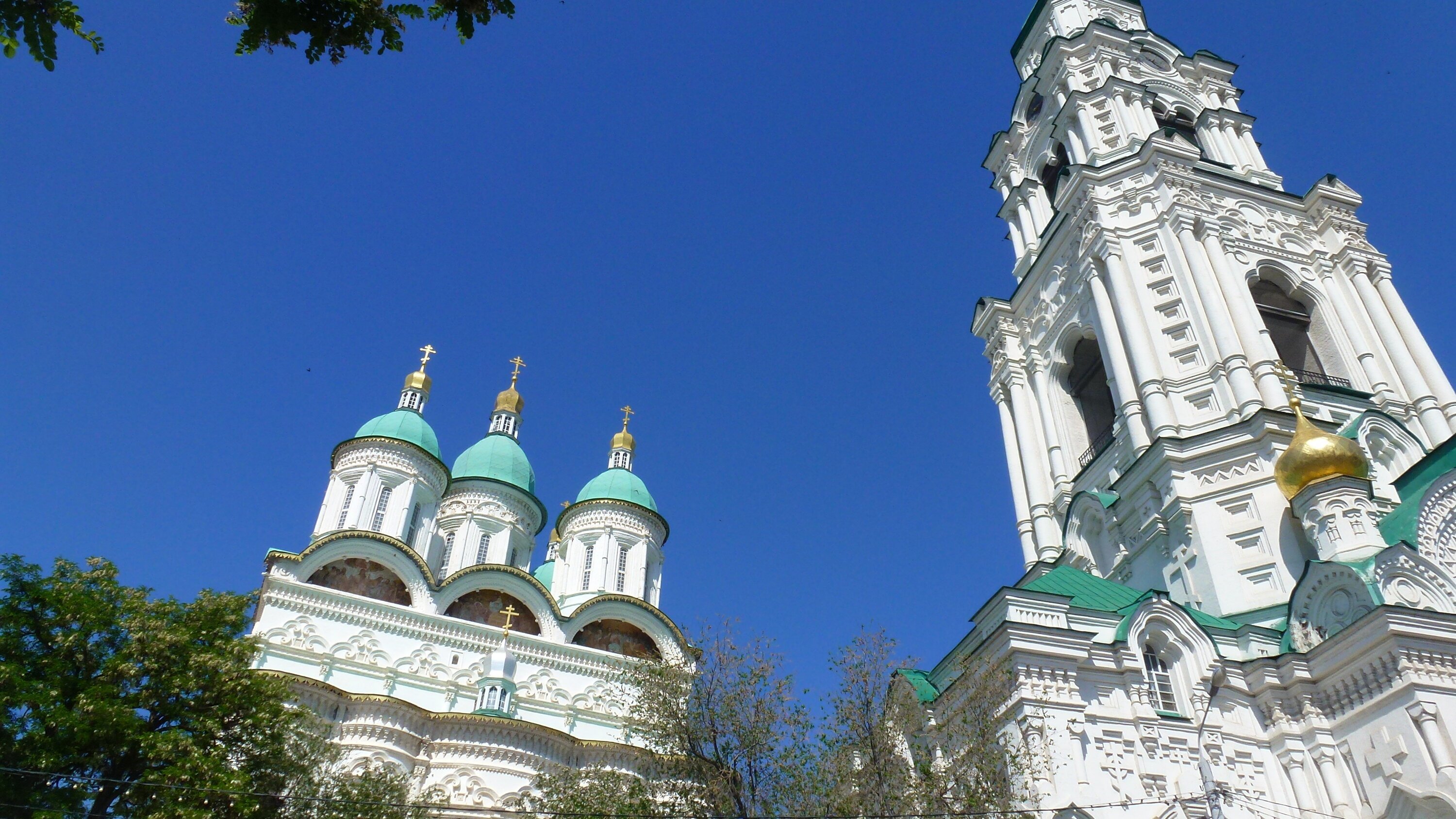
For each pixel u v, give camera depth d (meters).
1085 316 47.91
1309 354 47.06
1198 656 31.22
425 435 70.31
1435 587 31.50
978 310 55.88
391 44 12.31
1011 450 51.41
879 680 28.83
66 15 11.09
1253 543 36.41
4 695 26.66
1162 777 28.70
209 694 30.12
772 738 28.80
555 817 33.19
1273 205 49.56
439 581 65.19
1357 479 34.31
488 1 12.46
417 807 35.97
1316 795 29.47
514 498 75.00
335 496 65.56
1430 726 27.67
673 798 33.22
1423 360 44.28
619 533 73.19
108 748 27.97
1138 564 39.78
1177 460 38.84
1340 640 30.27
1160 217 46.59
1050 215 55.81
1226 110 54.88
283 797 30.77
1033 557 47.44
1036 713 28.61
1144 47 58.16
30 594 29.52
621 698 56.59
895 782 26.61
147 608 30.84
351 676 53.38
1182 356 42.53
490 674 54.19
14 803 26.25
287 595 54.75
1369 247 48.69
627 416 84.31
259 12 11.70
